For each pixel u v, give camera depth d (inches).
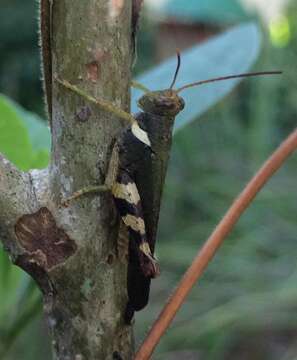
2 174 7.9
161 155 8.9
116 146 8.2
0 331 10.4
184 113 10.0
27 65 39.0
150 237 8.7
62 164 8.1
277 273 26.6
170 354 24.4
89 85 8.0
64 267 8.0
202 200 31.4
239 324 24.5
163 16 37.8
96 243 8.1
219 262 27.0
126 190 8.5
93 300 8.2
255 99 33.5
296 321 24.7
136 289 8.3
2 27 39.3
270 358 24.5
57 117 8.1
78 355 8.2
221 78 9.2
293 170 30.3
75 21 7.9
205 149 33.4
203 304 25.8
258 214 29.0
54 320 8.2
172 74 10.3
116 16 7.9
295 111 33.6
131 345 8.4
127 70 8.1
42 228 8.0
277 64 32.5
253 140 32.2
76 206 8.0
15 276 10.3
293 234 28.4
